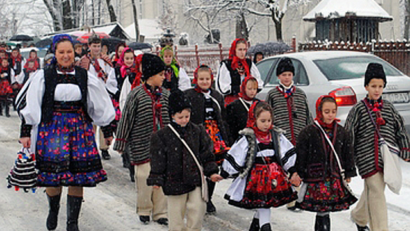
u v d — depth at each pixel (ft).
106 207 21.17
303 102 20.25
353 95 25.04
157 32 140.77
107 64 29.68
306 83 27.35
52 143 15.89
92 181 16.15
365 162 16.28
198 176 15.62
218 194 23.20
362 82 25.59
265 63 31.07
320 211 15.55
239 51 22.39
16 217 19.81
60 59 16.02
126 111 18.44
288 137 19.72
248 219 19.45
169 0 138.92
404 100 26.32
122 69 26.68
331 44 54.08
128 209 20.83
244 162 15.61
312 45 56.18
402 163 27.61
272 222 18.93
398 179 15.85
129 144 18.79
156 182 15.46
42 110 15.97
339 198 15.64
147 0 156.97
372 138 16.26
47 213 20.35
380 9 66.13
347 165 15.89
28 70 52.49
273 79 29.58
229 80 22.39
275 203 15.46
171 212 15.80
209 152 15.90
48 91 15.85
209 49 68.23
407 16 103.91
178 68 24.53
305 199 15.74
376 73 16.30
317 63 27.63
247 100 20.34
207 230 18.19
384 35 126.41
